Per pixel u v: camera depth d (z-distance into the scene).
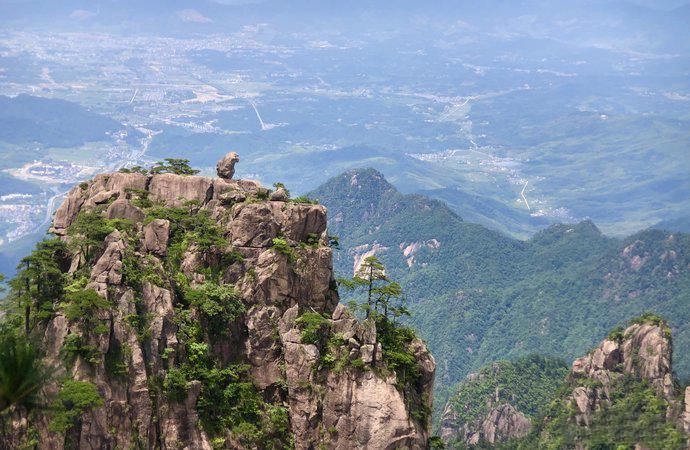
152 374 91.69
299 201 113.88
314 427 99.06
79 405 83.75
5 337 58.75
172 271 101.50
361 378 100.00
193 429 93.00
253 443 96.06
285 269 104.88
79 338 87.38
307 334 101.19
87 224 99.56
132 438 88.00
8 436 80.06
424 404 106.31
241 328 101.25
